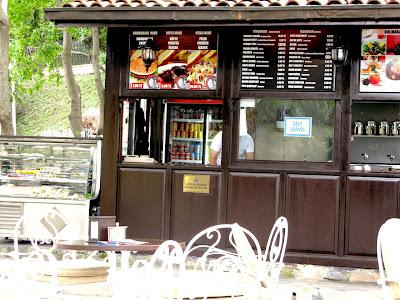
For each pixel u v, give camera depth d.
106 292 8.09
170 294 5.28
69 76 15.88
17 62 19.66
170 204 10.20
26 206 10.95
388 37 9.78
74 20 9.86
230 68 10.11
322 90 9.88
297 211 9.87
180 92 10.24
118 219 10.32
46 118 27.67
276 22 9.48
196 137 11.09
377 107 13.12
